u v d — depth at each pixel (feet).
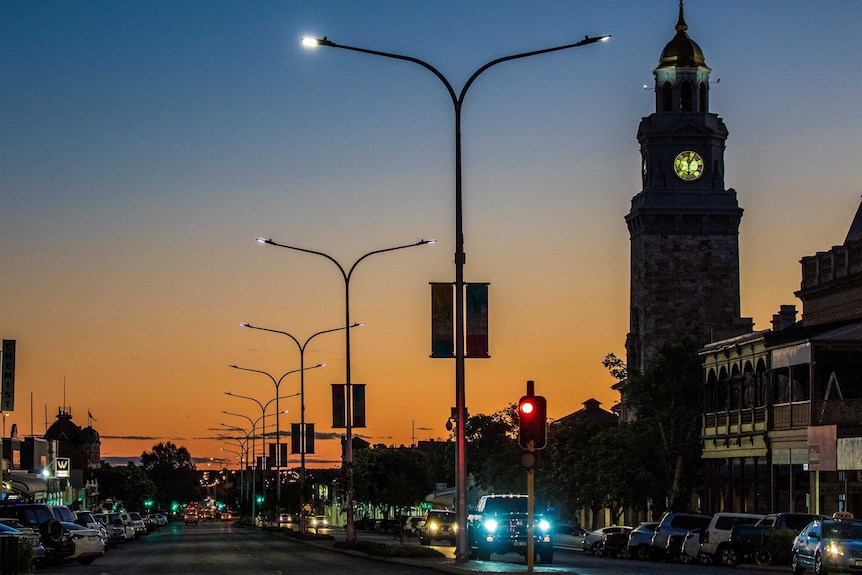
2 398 216.74
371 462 417.49
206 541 269.64
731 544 158.40
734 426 224.53
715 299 319.88
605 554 206.28
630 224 332.60
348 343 208.74
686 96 328.70
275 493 454.81
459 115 132.16
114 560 171.73
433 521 238.68
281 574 128.67
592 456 263.08
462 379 131.23
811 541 128.06
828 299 216.54
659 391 247.29
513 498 165.99
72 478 497.87
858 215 230.68
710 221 320.70
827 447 186.29
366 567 142.82
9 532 126.31
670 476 243.19
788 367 203.31
